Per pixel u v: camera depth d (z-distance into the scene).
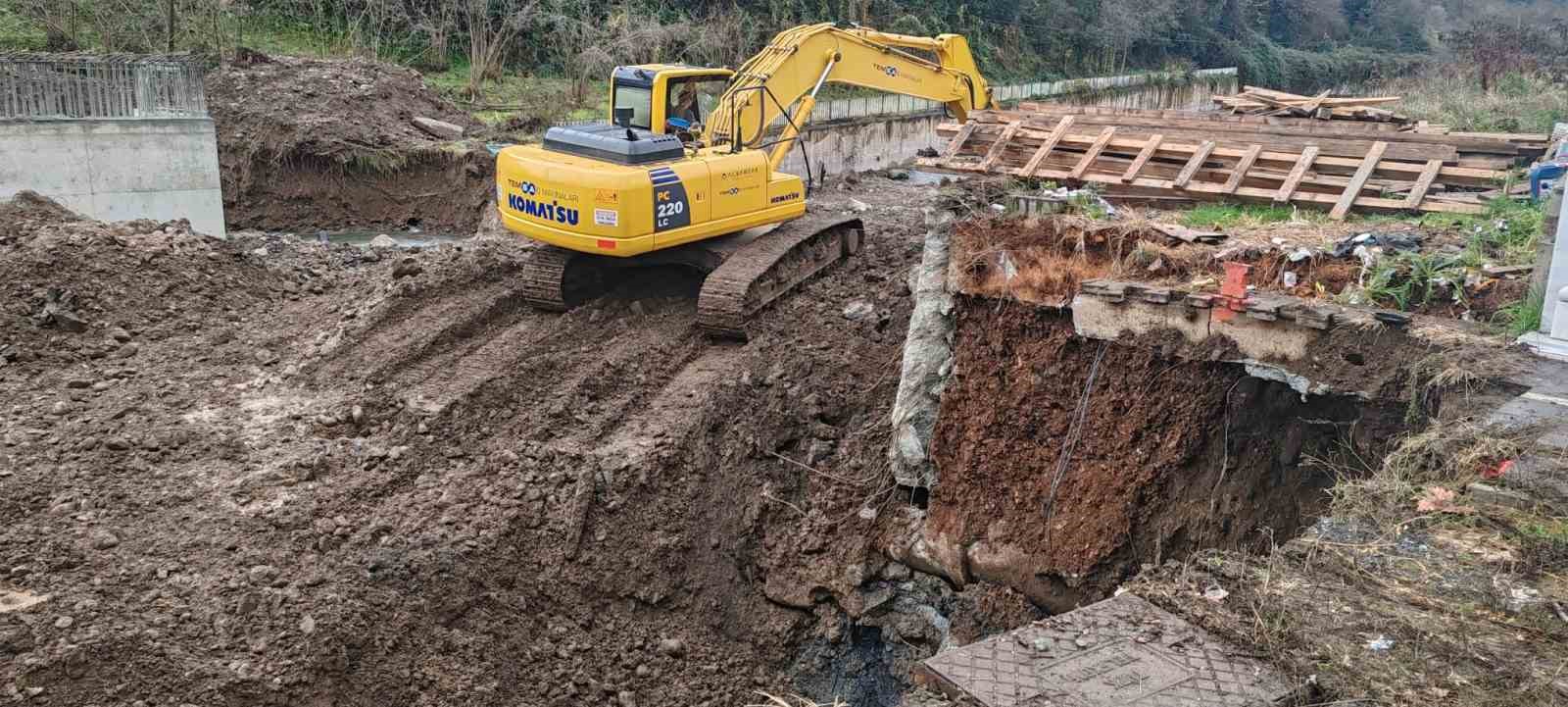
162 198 16.84
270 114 20.41
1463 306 7.44
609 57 28.03
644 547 9.30
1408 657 4.06
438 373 11.10
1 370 10.91
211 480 9.07
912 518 9.82
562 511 9.20
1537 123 14.49
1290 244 8.30
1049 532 8.83
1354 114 13.32
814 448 10.48
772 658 9.36
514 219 11.98
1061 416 8.84
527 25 29.17
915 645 9.49
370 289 13.00
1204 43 46.62
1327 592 4.54
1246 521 7.74
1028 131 11.36
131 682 6.86
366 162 20.42
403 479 9.39
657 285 13.25
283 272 14.25
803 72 13.55
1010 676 4.10
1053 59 41.34
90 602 7.31
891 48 14.69
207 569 7.88
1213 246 8.35
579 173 11.13
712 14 31.16
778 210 12.89
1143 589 4.82
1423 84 24.22
